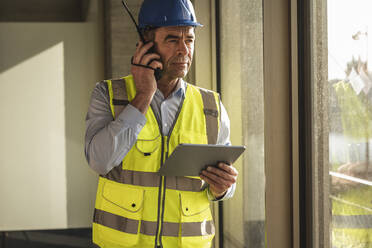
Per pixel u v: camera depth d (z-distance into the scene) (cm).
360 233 167
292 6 206
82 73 518
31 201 514
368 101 159
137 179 153
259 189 250
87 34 519
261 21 242
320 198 197
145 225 152
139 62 149
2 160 509
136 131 147
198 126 160
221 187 151
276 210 213
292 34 207
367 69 158
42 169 515
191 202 157
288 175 212
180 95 161
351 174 172
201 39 343
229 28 305
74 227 520
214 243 337
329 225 190
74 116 518
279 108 211
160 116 158
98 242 156
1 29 507
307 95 203
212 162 147
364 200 164
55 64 515
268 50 210
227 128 168
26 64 511
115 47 462
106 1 488
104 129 148
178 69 152
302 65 207
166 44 151
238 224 291
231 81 303
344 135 176
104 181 157
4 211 511
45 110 514
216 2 335
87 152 152
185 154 137
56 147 516
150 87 148
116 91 157
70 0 546
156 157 155
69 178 519
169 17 149
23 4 538
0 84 507
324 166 193
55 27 515
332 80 184
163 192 153
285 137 212
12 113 509
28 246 448
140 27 156
